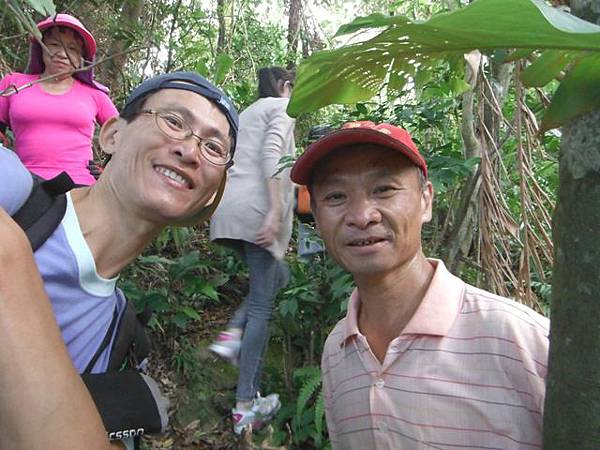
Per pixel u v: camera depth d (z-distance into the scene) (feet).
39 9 4.36
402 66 2.93
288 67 21.49
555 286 2.36
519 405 3.85
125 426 3.88
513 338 3.90
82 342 3.98
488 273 8.65
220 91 4.52
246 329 9.43
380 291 4.37
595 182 2.16
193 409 10.76
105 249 4.14
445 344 4.10
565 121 2.22
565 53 2.37
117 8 14.84
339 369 4.73
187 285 11.80
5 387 2.23
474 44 2.23
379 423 4.27
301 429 10.06
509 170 10.19
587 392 2.20
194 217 4.98
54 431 2.23
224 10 20.53
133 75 15.24
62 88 8.91
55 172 8.70
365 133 4.03
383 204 4.15
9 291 2.33
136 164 4.17
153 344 11.70
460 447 3.96
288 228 9.50
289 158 8.99
